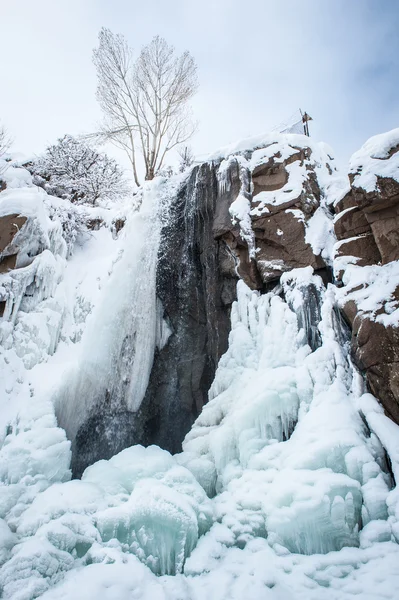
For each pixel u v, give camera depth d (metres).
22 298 7.73
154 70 15.88
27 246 8.14
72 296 8.70
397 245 5.85
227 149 8.70
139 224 8.80
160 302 8.27
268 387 5.95
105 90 15.62
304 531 4.35
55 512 4.56
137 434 7.19
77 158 13.39
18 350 7.19
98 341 7.34
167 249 8.59
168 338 8.04
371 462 4.68
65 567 3.95
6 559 4.05
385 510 4.34
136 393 7.38
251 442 5.60
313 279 6.79
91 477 5.48
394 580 3.60
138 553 4.29
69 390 6.75
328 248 7.04
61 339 8.02
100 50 15.54
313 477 4.62
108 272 8.66
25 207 8.25
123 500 4.94
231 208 7.73
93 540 4.28
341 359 5.83
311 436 5.11
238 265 7.64
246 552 4.45
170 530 4.41
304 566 4.03
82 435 6.72
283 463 5.13
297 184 7.59
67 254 9.82
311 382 5.80
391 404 5.06
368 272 5.96
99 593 3.55
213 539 4.65
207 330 7.90
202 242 8.34
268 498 4.77
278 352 6.42
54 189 12.43
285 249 7.22
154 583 3.86
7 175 10.92
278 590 3.77
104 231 10.77
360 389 5.46
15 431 6.03
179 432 7.39
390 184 5.69
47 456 5.59
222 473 5.70
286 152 8.00
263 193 7.76
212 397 6.96
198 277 8.28
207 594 3.84
